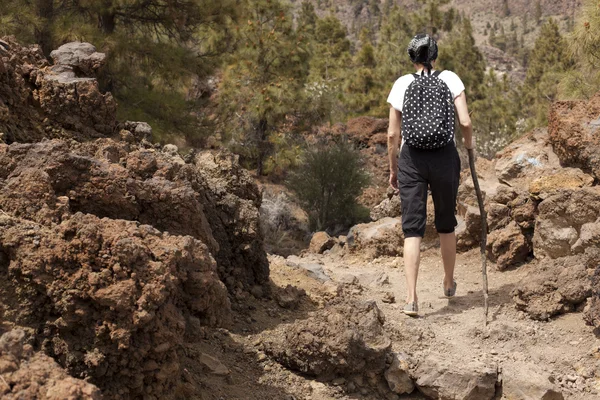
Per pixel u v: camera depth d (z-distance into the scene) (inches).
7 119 160.1
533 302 191.6
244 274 183.6
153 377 113.3
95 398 90.7
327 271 244.7
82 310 108.0
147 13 546.0
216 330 158.9
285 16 685.9
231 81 643.5
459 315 196.7
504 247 239.5
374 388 152.1
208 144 610.2
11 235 110.7
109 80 503.5
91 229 112.7
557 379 158.9
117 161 155.3
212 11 531.8
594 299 180.2
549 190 234.4
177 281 116.2
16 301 108.9
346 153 538.3
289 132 680.4
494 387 150.9
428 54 198.2
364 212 538.9
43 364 94.0
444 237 204.2
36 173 126.6
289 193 610.2
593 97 249.8
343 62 1131.9
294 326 154.8
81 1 479.2
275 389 144.2
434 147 189.8
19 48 182.9
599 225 212.7
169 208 143.7
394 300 208.7
